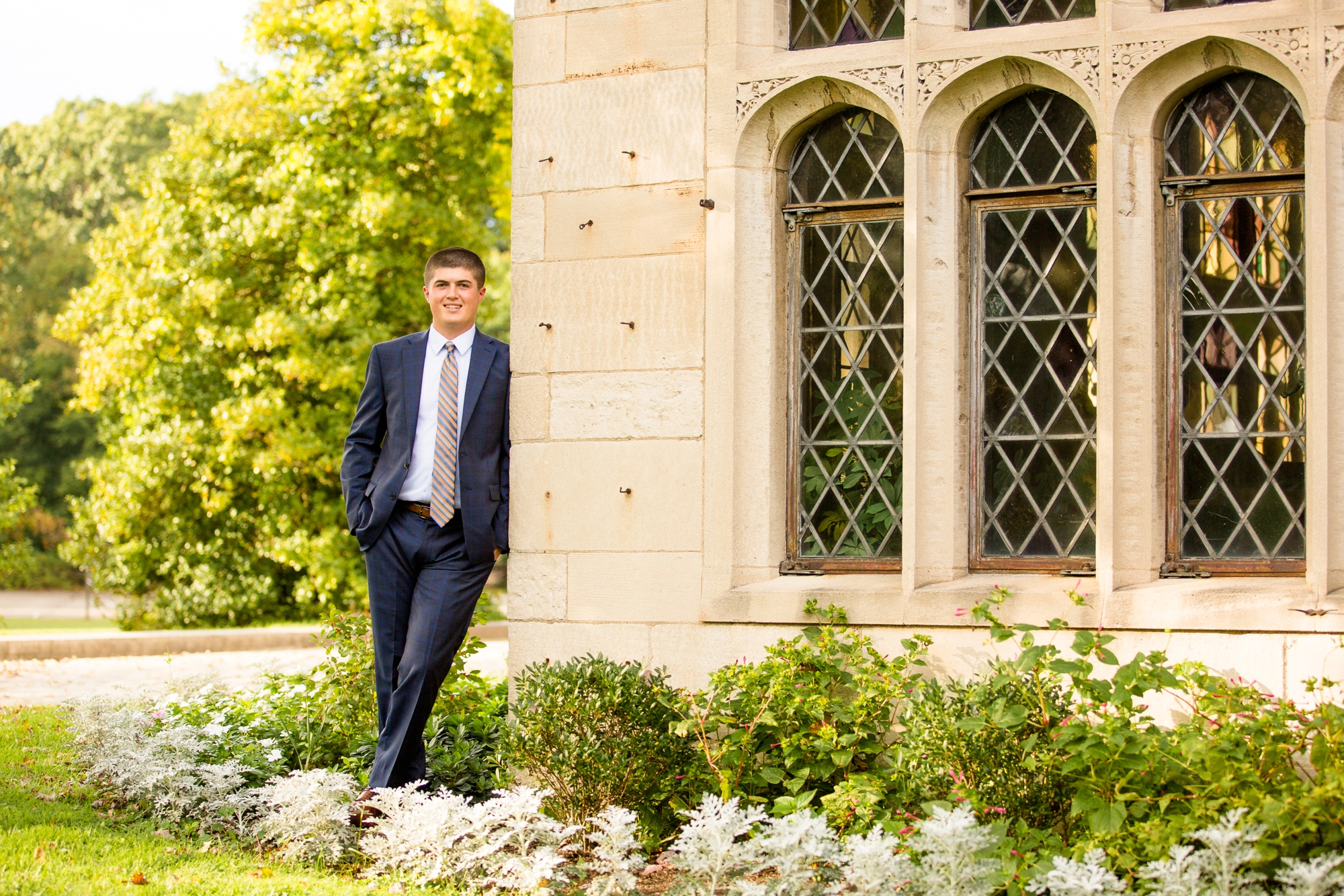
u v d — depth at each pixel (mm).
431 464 4961
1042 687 4168
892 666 4520
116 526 18484
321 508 18312
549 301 5215
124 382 18719
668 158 5105
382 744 4832
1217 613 4285
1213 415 4562
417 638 4855
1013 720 3943
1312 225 4273
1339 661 4133
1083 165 4773
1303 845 3531
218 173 18453
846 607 4758
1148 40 4492
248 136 18375
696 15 5098
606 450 5105
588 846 4379
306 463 17891
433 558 4930
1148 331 4547
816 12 5137
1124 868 3648
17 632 16078
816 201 5109
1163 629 4344
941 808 3744
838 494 5020
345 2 18156
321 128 18141
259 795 4809
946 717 4086
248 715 5805
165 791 4840
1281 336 4492
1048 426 4770
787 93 4984
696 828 3838
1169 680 3936
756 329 5039
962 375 4859
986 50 4691
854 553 4988
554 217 5227
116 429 19438
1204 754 3664
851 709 4449
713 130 5051
